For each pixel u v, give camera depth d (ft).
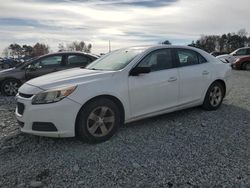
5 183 11.91
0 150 15.21
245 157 13.79
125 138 16.37
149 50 18.13
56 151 14.87
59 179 12.12
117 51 19.90
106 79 16.02
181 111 21.54
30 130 15.02
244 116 20.42
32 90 15.12
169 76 18.37
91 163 13.44
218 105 22.00
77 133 15.42
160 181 11.79
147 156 14.07
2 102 28.91
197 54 20.90
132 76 16.88
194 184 11.51
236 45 285.23
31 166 13.32
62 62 33.73
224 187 11.27
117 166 13.12
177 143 15.62
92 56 34.68
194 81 19.86
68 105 14.67
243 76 51.16
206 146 15.16
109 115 16.01
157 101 17.93
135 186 11.47
